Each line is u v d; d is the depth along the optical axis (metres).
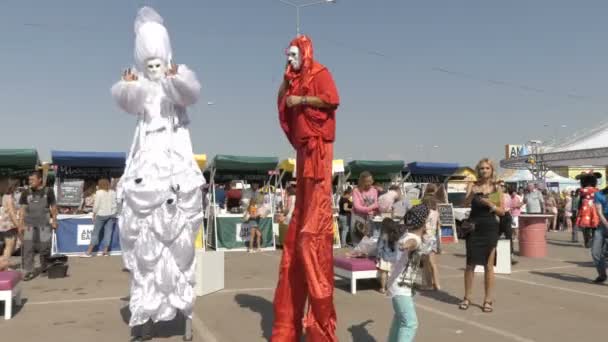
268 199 16.14
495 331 5.59
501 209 6.48
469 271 6.66
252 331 5.52
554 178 32.03
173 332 5.47
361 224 8.64
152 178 5.05
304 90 4.55
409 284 4.24
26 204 9.43
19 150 14.88
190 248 5.11
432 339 5.26
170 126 5.33
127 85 5.22
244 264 11.23
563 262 11.43
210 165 16.64
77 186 15.95
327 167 4.55
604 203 8.50
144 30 5.45
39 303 6.98
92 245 12.73
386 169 18.97
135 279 5.02
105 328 5.65
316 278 4.35
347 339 5.26
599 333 5.53
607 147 21.67
